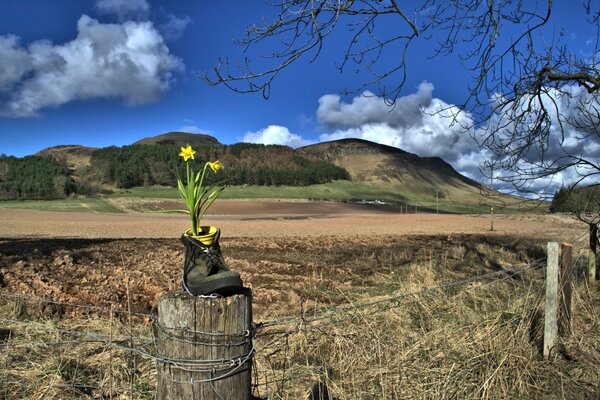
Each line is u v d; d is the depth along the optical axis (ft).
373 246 71.72
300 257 56.03
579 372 14.67
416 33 14.69
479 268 41.32
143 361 16.15
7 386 14.05
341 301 29.53
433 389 13.74
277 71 13.75
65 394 13.89
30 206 348.38
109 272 39.63
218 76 13.43
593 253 25.63
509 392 13.58
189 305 8.07
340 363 15.25
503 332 15.90
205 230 8.93
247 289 8.77
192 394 8.07
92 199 422.82
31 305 24.77
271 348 17.92
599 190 24.57
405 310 21.11
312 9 12.87
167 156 627.05
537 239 81.71
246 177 640.99
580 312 19.44
